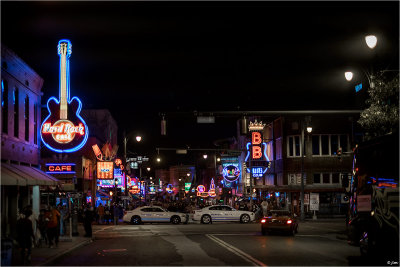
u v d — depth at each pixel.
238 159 72.12
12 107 23.33
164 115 21.94
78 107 30.70
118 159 61.59
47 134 30.02
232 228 35.06
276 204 52.56
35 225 24.56
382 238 14.84
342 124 52.41
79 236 27.59
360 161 16.94
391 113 20.06
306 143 52.47
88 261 16.72
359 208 16.66
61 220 24.67
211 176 114.94
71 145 30.02
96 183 55.41
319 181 52.12
